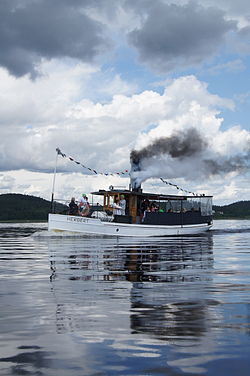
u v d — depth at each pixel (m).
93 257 20.25
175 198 46.25
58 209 40.94
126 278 13.20
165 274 14.15
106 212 41.75
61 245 29.25
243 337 6.76
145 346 6.35
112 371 5.45
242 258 19.66
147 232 42.59
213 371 5.43
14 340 6.66
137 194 42.88
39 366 5.61
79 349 6.24
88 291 10.88
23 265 16.81
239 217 149.88
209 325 7.48
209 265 16.78
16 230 64.12
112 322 7.70
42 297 10.04
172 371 5.44
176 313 8.40
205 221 50.31
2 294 10.45
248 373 5.38
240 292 10.71
